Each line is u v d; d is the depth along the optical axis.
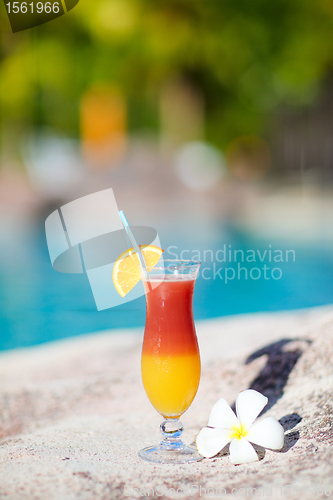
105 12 13.02
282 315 2.99
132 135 15.68
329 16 13.73
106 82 14.95
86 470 1.34
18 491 1.22
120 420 1.80
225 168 14.56
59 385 2.28
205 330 2.90
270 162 14.98
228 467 1.34
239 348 2.32
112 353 2.80
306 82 13.96
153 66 14.88
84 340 3.18
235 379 1.99
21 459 1.42
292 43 14.12
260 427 1.38
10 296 5.29
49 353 2.92
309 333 2.09
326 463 1.25
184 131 16.28
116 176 11.69
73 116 15.45
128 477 1.30
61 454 1.46
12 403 2.08
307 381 1.75
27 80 14.27
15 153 13.76
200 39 14.00
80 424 1.76
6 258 7.15
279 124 14.25
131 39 13.84
